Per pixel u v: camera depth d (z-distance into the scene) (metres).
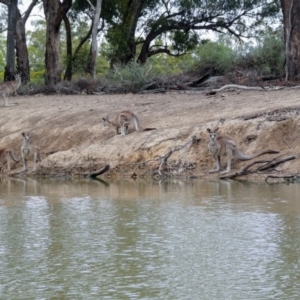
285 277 9.88
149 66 35.47
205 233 12.58
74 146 23.97
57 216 14.58
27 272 10.36
